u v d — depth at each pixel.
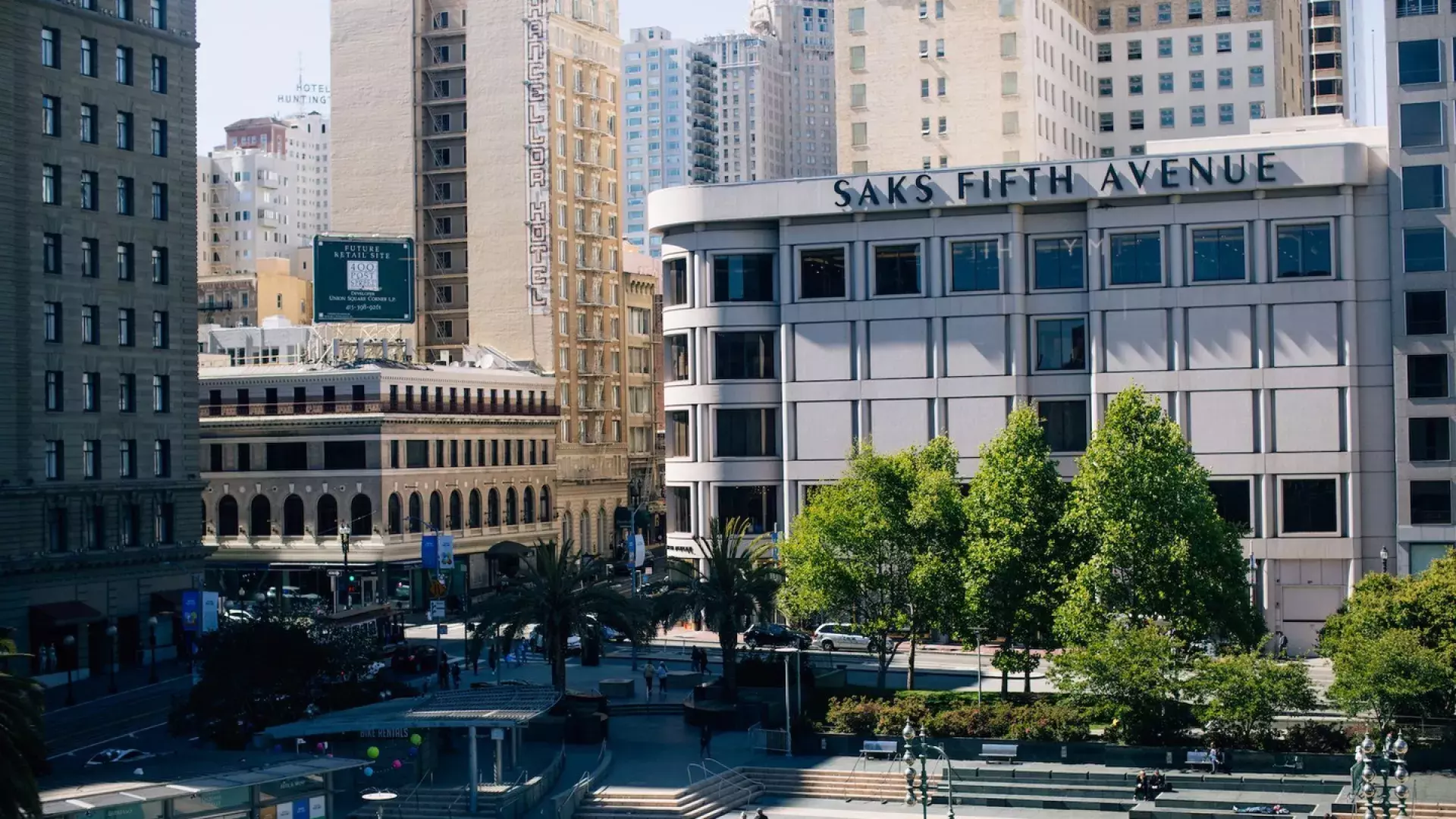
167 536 127.62
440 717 78.44
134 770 71.00
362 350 180.88
